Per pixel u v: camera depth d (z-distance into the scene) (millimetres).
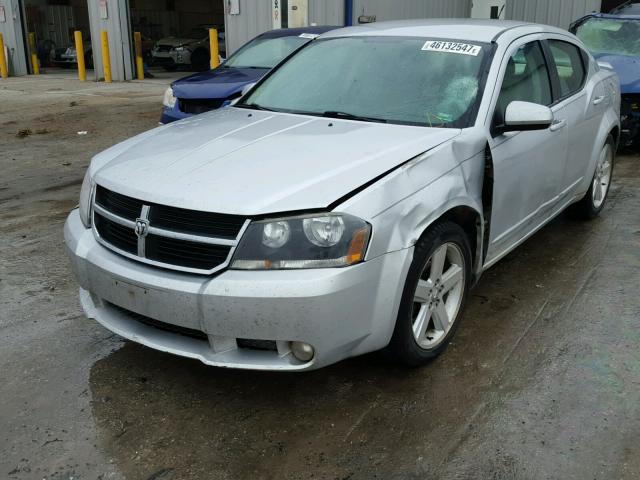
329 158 3098
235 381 3283
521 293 4277
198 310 2760
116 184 3113
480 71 3842
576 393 3152
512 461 2688
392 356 3189
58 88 17234
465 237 3426
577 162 4895
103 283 3068
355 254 2744
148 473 2641
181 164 3162
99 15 18953
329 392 3180
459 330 3779
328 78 4199
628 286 4359
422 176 3094
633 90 7902
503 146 3705
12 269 4750
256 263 2713
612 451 2738
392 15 16438
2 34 21672
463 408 3047
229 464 2691
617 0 19438
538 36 4527
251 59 9188
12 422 2963
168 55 22859
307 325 2689
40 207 6344
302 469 2660
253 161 3111
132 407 3074
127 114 12266
